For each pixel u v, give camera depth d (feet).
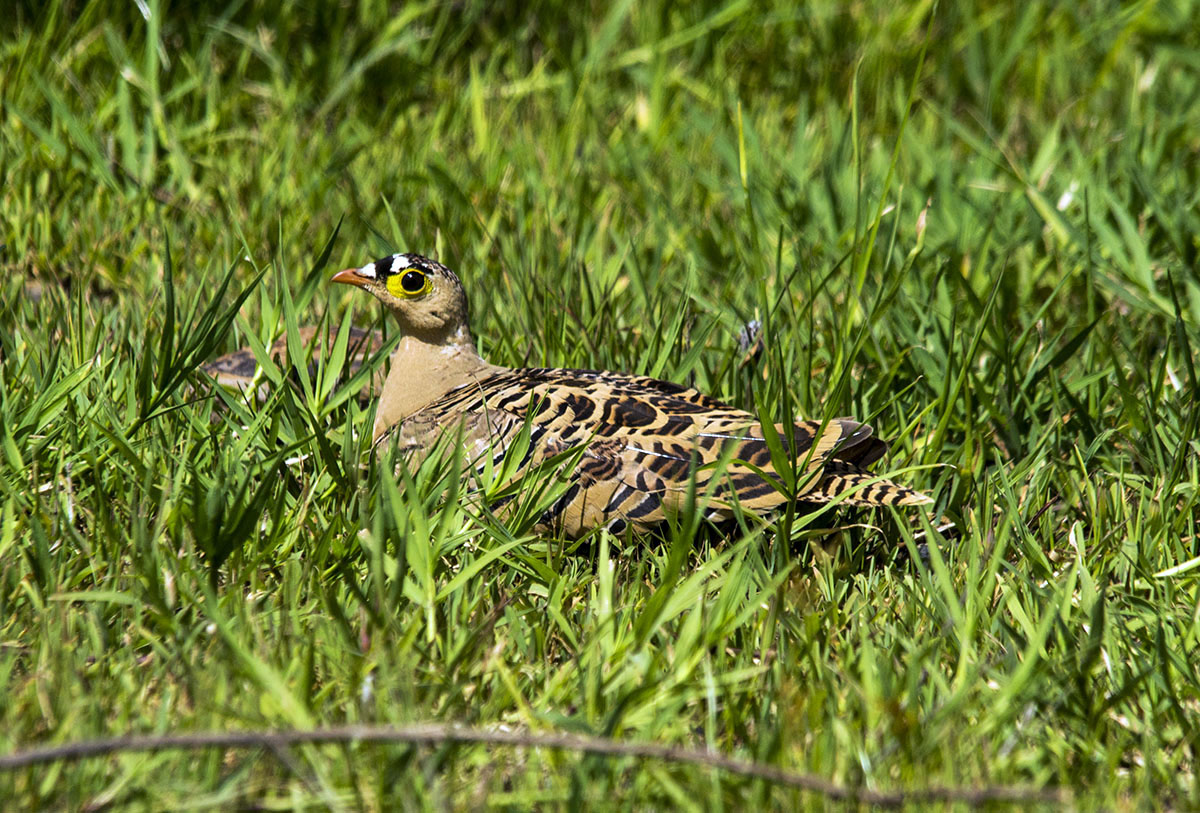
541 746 19.10
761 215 42.60
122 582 23.86
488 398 28.91
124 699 20.26
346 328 30.45
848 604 24.50
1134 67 56.95
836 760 19.45
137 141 44.83
